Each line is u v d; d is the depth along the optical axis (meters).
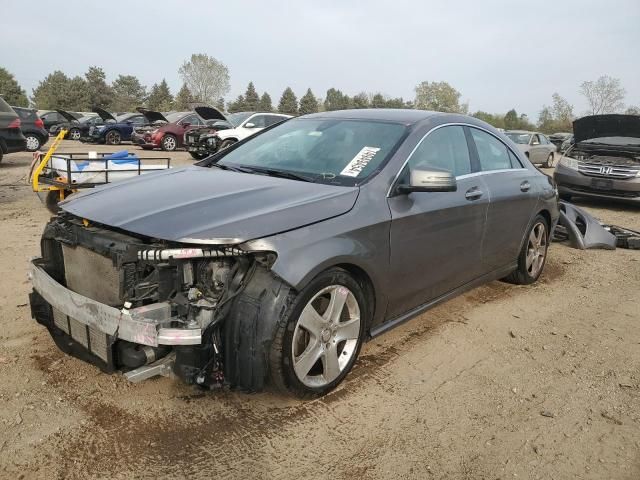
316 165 3.75
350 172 3.58
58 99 80.19
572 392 3.46
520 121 72.25
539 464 2.73
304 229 2.96
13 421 2.82
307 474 2.56
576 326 4.58
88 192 3.58
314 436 2.83
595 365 3.86
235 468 2.56
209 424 2.88
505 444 2.88
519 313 4.80
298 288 2.83
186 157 18.19
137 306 2.78
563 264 6.58
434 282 3.96
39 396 3.06
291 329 2.86
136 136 20.98
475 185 4.30
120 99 92.19
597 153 11.11
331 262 2.99
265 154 4.12
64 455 2.59
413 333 4.22
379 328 3.59
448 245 3.98
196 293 2.77
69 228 3.26
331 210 3.13
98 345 2.85
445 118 4.29
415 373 3.57
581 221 7.78
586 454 2.83
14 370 3.32
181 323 2.73
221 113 18.59
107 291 2.96
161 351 2.86
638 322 4.74
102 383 3.22
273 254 2.82
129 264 2.80
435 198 3.83
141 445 2.69
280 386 2.95
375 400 3.21
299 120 4.61
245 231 2.77
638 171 10.48
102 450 2.64
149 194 3.30
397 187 3.55
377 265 3.34
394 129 3.95
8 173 12.47
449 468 2.66
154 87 91.62
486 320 4.58
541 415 3.17
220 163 4.19
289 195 3.20
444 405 3.21
